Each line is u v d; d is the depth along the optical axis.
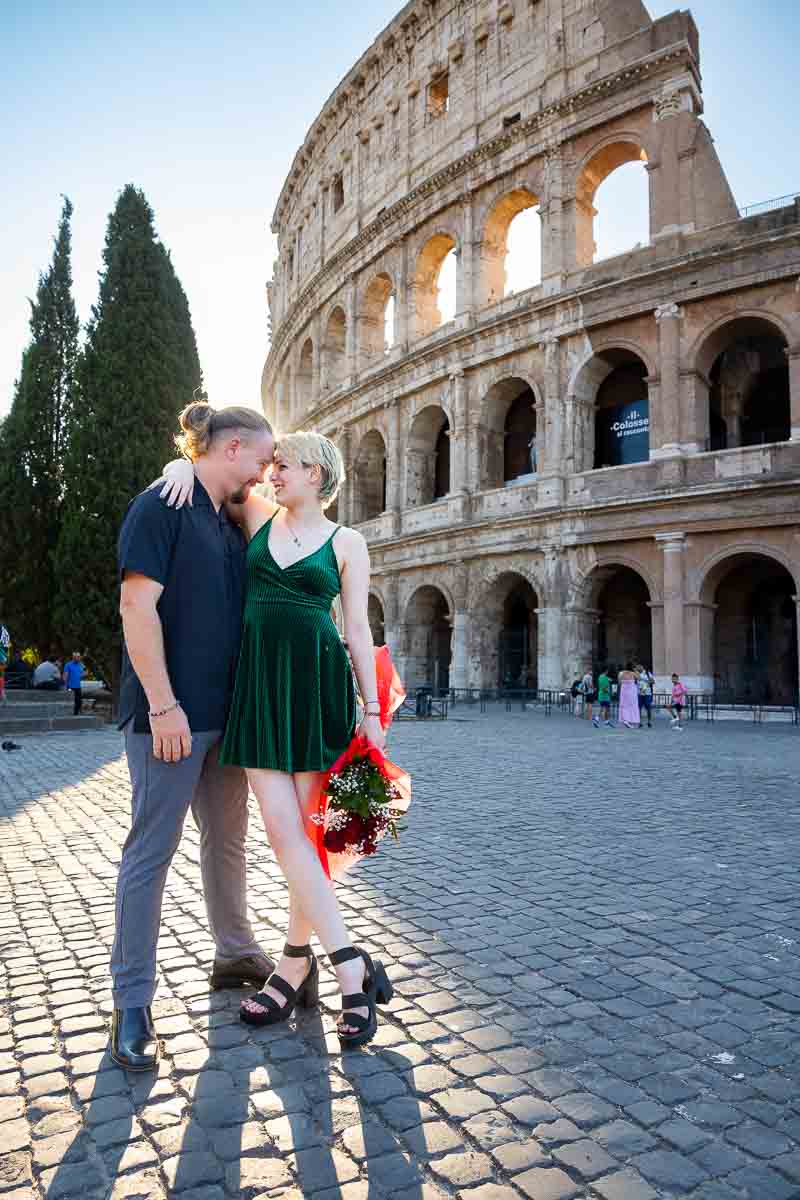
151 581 3.89
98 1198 2.75
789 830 9.00
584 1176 2.88
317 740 4.07
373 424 43.31
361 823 4.17
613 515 30.86
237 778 4.52
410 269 41.50
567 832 8.88
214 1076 3.60
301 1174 2.89
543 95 35.09
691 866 7.38
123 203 30.86
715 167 31.61
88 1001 4.43
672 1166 2.95
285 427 57.66
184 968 4.91
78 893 6.47
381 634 45.47
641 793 11.62
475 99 38.38
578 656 31.70
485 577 35.50
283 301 60.75
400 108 43.31
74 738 20.91
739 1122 3.25
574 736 21.44
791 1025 4.15
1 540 31.69
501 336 35.34
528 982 4.68
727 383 32.88
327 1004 4.42
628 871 7.20
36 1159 2.97
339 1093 3.45
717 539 28.75
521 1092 3.46
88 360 30.00
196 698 4.06
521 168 35.75
